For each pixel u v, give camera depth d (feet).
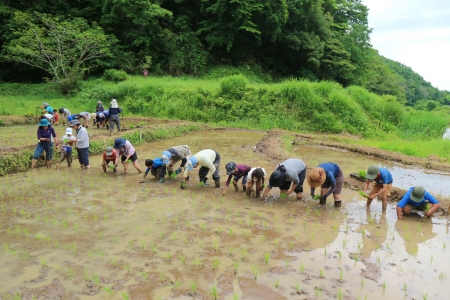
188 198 26.73
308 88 76.84
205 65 118.42
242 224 21.91
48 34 93.20
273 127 72.28
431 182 34.73
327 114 73.72
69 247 18.24
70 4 115.96
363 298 14.26
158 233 20.22
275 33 115.24
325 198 25.50
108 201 25.63
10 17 101.55
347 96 79.46
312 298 14.23
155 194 27.50
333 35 128.67
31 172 33.37
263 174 26.32
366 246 19.24
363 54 146.51
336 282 15.46
